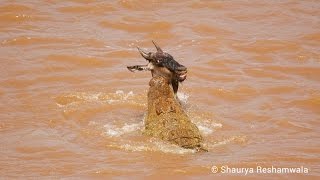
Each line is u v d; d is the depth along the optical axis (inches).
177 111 1139.3
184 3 1920.5
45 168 1020.5
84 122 1204.5
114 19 1792.6
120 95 1333.7
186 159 1044.5
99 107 1267.2
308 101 1316.4
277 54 1598.2
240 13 1863.9
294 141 1134.4
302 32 1739.7
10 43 1616.6
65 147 1096.2
